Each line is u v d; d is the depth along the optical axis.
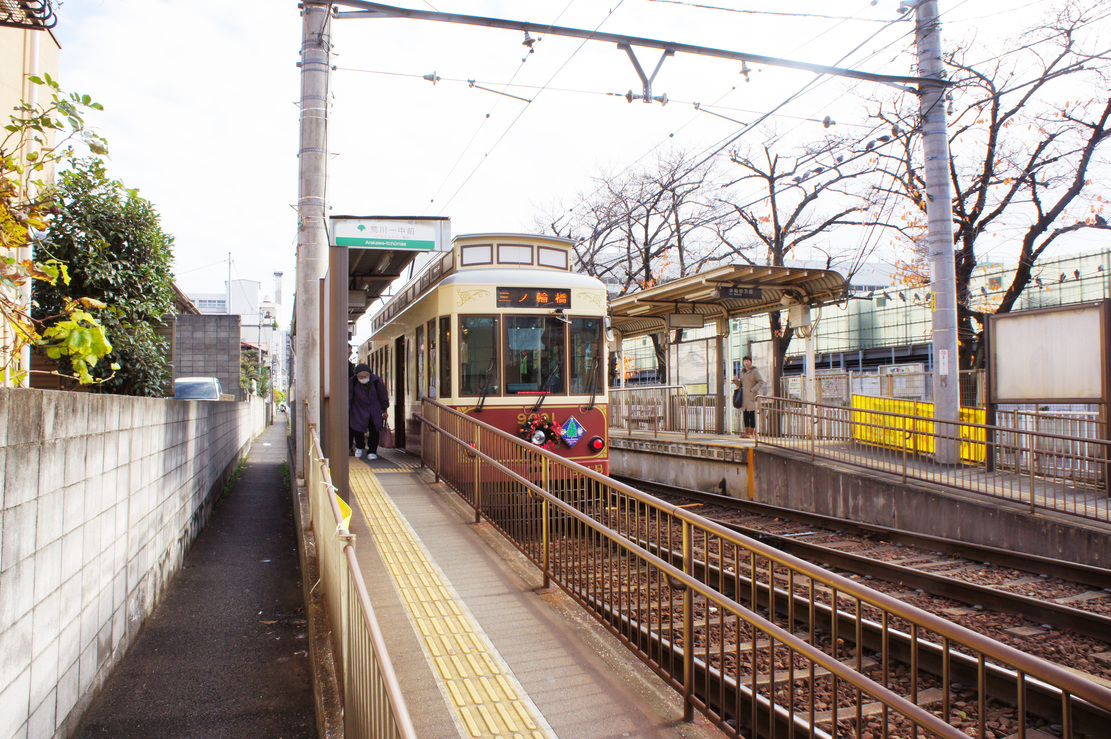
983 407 14.00
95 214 8.23
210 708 4.64
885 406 13.61
